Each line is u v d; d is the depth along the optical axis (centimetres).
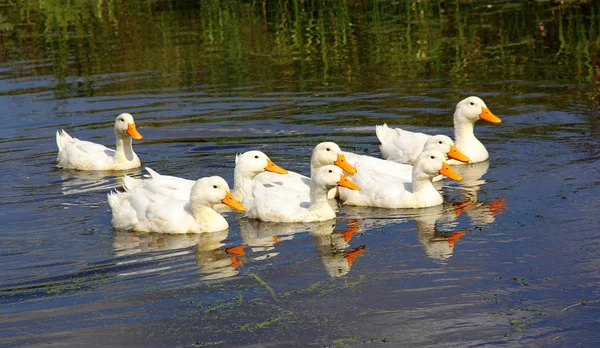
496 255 1250
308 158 1809
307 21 3139
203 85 2431
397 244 1327
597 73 2353
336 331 1041
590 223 1349
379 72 2486
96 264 1280
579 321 1039
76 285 1199
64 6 3619
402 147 1809
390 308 1097
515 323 1042
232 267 1257
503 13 3100
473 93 2247
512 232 1340
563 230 1330
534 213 1419
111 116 2184
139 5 3566
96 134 2053
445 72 2456
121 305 1130
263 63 2634
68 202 1598
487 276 1177
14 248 1354
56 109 2253
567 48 2622
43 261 1295
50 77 2580
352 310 1095
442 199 1539
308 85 2389
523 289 1130
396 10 3247
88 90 2425
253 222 1492
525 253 1250
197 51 2808
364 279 1191
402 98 2233
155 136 2014
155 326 1070
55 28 3241
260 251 1325
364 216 1498
